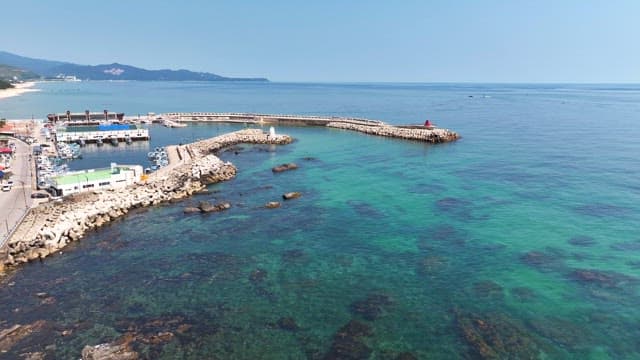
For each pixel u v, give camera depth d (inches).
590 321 1293.1
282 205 2426.2
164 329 1261.1
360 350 1175.6
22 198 2325.3
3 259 1657.2
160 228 2087.8
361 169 3341.5
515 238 1918.1
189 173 2950.3
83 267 1668.3
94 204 2190.0
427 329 1267.2
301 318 1327.5
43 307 1375.5
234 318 1325.0
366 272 1627.7
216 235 1996.8
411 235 1977.1
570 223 2081.7
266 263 1707.7
